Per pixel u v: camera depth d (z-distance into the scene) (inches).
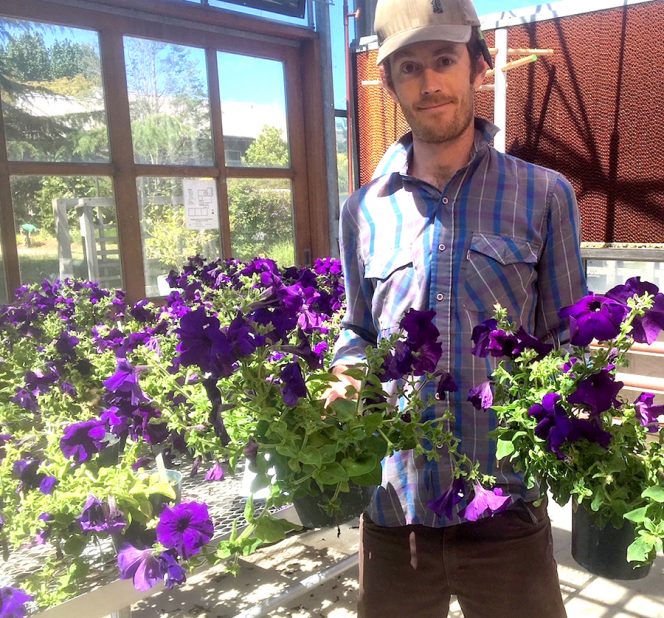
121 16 99.5
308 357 37.9
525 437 35.5
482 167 44.4
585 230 100.4
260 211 121.6
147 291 108.8
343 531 89.5
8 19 89.9
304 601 74.9
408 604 45.5
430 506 39.4
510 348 36.9
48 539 41.6
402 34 39.8
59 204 97.9
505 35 94.7
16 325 77.6
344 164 132.6
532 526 43.1
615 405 36.9
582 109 97.7
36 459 45.3
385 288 45.8
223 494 57.0
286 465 36.1
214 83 111.8
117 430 43.4
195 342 35.2
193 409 46.9
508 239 43.0
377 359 36.5
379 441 36.5
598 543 43.7
